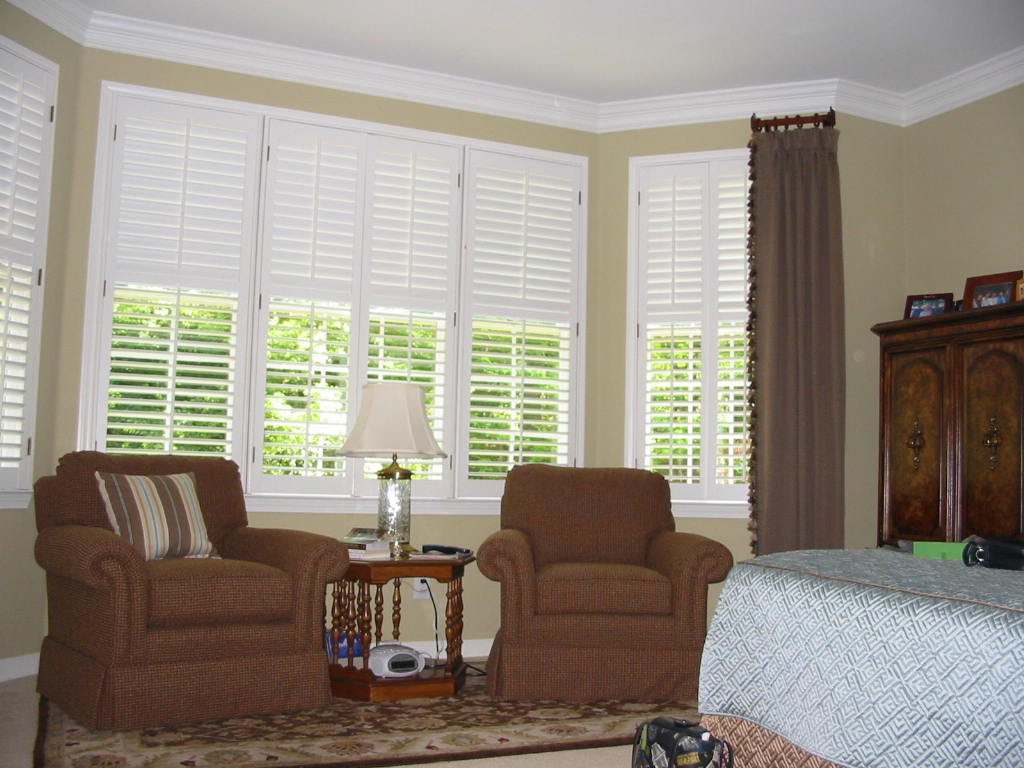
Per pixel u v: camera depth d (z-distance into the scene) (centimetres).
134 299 380
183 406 381
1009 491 338
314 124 412
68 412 366
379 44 397
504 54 405
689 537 338
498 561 317
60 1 358
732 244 442
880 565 189
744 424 433
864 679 156
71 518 302
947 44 388
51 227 361
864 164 445
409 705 310
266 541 315
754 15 365
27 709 292
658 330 447
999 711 137
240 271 396
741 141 445
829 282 422
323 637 308
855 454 430
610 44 393
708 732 164
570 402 445
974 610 146
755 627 185
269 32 388
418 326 422
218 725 278
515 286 440
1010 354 341
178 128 391
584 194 457
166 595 267
